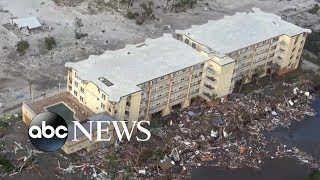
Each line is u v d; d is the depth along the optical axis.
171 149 146.50
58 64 181.25
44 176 131.38
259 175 144.25
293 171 147.50
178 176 139.00
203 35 174.38
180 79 157.12
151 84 149.12
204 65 162.00
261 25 187.00
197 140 152.50
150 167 139.75
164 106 158.62
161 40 169.50
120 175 135.12
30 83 167.38
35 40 194.12
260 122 165.88
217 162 146.50
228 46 169.50
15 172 131.00
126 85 143.88
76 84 151.50
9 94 160.00
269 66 189.12
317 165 150.62
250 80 184.62
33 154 136.88
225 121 161.00
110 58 155.62
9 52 184.00
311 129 167.25
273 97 178.00
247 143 155.50
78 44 196.38
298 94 182.88
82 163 136.75
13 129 145.50
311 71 197.62
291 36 183.00
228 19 188.38
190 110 164.62
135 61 155.50
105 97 141.12
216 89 164.25
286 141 159.50
